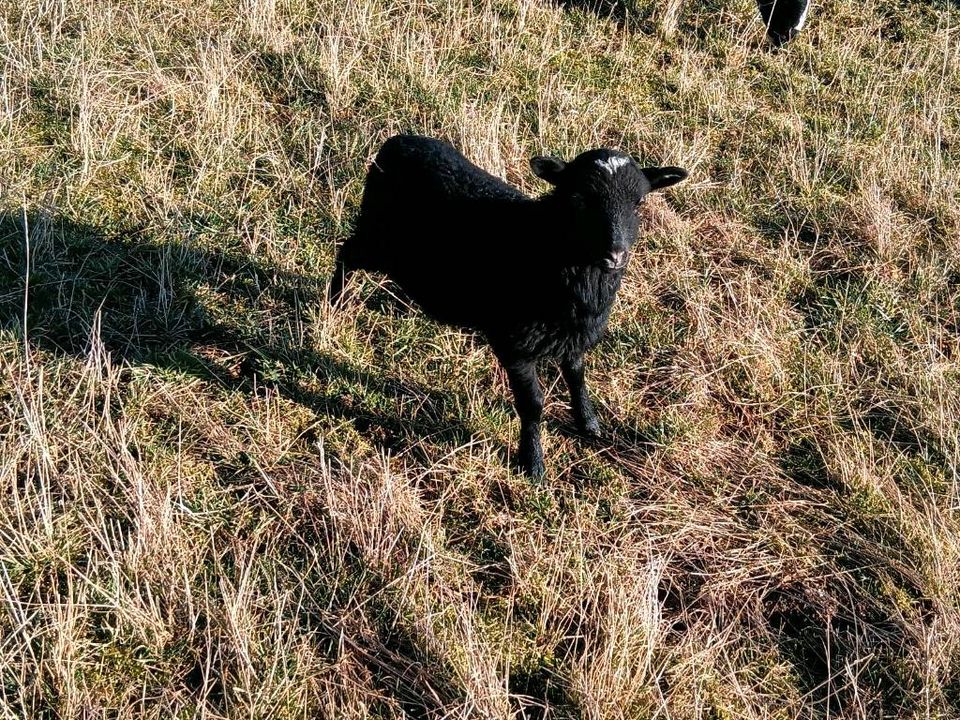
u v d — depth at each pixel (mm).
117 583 2133
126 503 2260
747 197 3072
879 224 2959
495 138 2988
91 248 2654
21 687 2033
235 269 2688
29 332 2475
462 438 2461
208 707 2076
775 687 2205
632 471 2473
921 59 3656
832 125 3324
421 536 2254
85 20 3160
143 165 2842
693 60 3484
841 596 2324
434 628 2180
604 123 3203
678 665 2164
